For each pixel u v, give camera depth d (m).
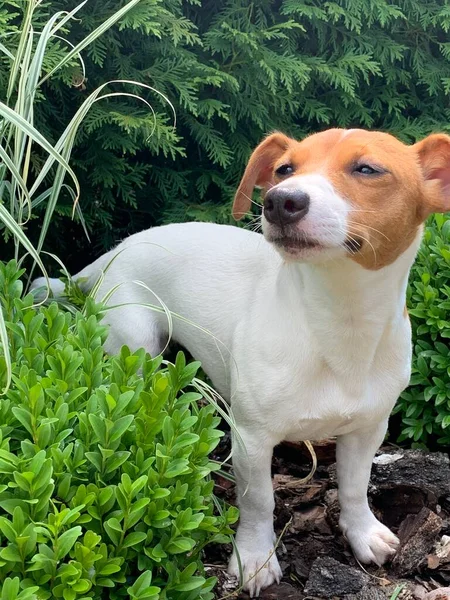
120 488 0.45
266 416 0.59
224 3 0.98
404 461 0.72
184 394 0.53
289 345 0.58
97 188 0.94
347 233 0.52
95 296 0.69
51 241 0.97
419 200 0.57
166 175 0.96
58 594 0.43
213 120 0.97
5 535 0.42
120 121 0.85
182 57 0.90
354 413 0.59
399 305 0.59
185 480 0.50
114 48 0.89
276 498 0.71
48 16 0.85
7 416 0.48
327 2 0.99
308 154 0.55
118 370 0.51
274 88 0.92
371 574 0.63
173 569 0.48
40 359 0.53
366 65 0.97
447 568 0.62
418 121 1.04
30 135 0.53
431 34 1.07
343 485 0.65
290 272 0.59
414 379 0.75
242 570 0.60
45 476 0.44
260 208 0.94
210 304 0.67
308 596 0.60
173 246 0.72
